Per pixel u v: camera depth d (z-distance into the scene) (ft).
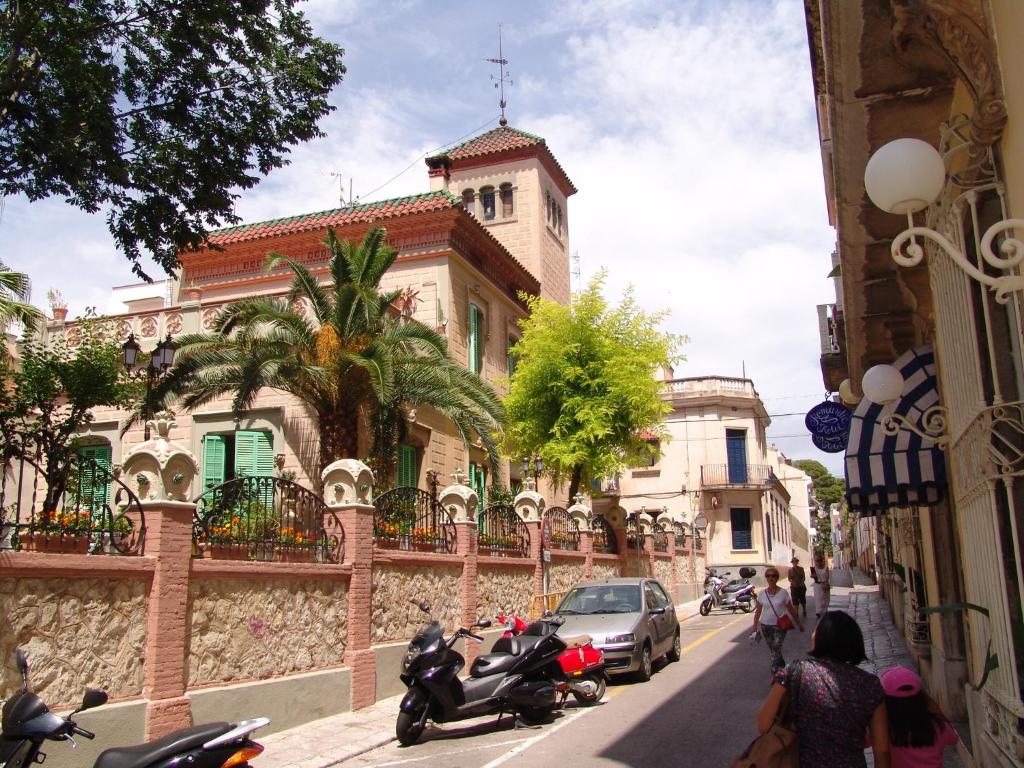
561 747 31.01
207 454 66.39
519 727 35.42
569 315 84.33
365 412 62.49
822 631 14.67
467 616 51.06
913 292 27.32
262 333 59.67
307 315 61.36
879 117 21.15
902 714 15.56
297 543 37.42
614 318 83.35
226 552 33.55
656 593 52.44
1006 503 16.25
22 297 48.32
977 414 16.62
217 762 19.08
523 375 82.48
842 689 13.97
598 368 81.05
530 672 36.09
